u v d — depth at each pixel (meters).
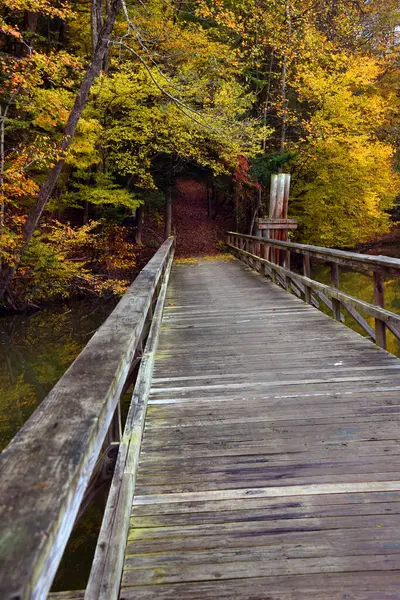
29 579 0.56
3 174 8.52
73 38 15.13
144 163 13.67
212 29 14.19
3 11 12.07
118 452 2.25
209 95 13.32
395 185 16.41
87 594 1.37
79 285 12.89
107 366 1.36
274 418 2.96
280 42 15.12
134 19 12.64
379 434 2.68
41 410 1.04
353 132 14.88
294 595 1.52
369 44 18.94
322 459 2.42
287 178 13.39
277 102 15.90
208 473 2.33
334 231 15.96
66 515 0.73
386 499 2.05
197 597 1.52
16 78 8.52
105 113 12.44
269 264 10.38
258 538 1.82
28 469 0.79
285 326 5.69
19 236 9.60
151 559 1.71
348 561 1.67
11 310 11.62
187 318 6.53
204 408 3.19
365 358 4.17
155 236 19.98
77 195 12.47
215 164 14.33
